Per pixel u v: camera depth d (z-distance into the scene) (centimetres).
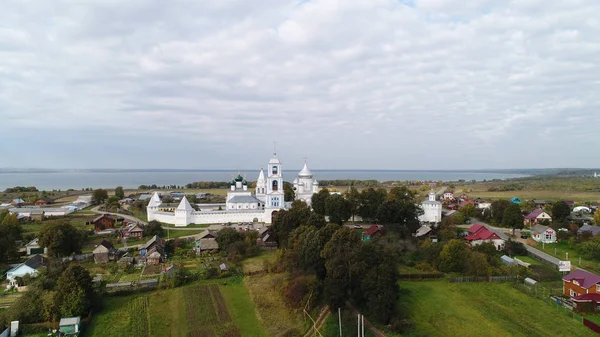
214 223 16700
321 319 7400
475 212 17950
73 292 7800
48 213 19312
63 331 7212
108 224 15825
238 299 8650
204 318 7775
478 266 9612
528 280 9381
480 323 7275
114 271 10475
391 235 12281
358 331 6562
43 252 12119
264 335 7094
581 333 6919
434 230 14200
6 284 9631
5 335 7131
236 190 19675
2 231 12381
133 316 7988
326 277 8094
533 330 7012
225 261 11162
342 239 8525
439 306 8000
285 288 8425
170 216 16700
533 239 13612
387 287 7269
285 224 12438
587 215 18850
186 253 12012
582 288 8188
